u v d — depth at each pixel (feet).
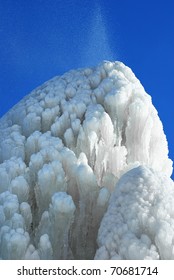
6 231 26.40
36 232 28.99
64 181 30.91
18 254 25.32
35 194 31.99
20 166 32.99
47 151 33.32
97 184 30.68
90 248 29.96
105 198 29.48
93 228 30.14
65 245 27.78
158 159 39.99
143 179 26.45
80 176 30.17
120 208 25.61
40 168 32.78
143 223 23.93
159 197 25.13
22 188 30.76
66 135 36.11
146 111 36.81
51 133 37.86
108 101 38.19
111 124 35.68
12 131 40.78
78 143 35.35
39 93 46.14
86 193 30.35
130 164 33.35
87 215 30.40
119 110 38.06
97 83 44.24
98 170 34.14
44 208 31.07
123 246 23.00
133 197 25.38
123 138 38.63
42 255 25.81
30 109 41.93
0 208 28.04
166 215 24.02
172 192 26.14
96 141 34.63
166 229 22.47
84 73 47.11
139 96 39.68
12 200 28.66
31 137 36.58
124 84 40.32
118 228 24.31
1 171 32.07
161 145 40.45
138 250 22.18
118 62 47.06
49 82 48.78
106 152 34.45
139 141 36.99
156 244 22.59
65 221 27.63
